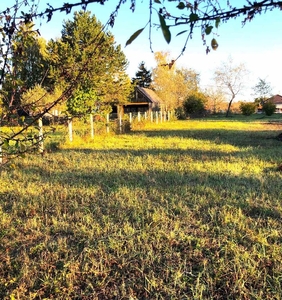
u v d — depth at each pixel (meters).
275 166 6.75
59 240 3.17
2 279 2.57
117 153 8.68
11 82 1.60
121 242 3.11
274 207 4.04
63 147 10.02
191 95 38.47
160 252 2.95
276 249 2.89
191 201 4.33
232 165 6.81
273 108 39.00
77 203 4.34
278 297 2.25
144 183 5.34
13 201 4.46
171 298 2.30
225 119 32.47
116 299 2.35
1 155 1.85
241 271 2.57
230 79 44.03
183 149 9.42
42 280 2.54
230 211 3.92
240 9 0.87
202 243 3.06
